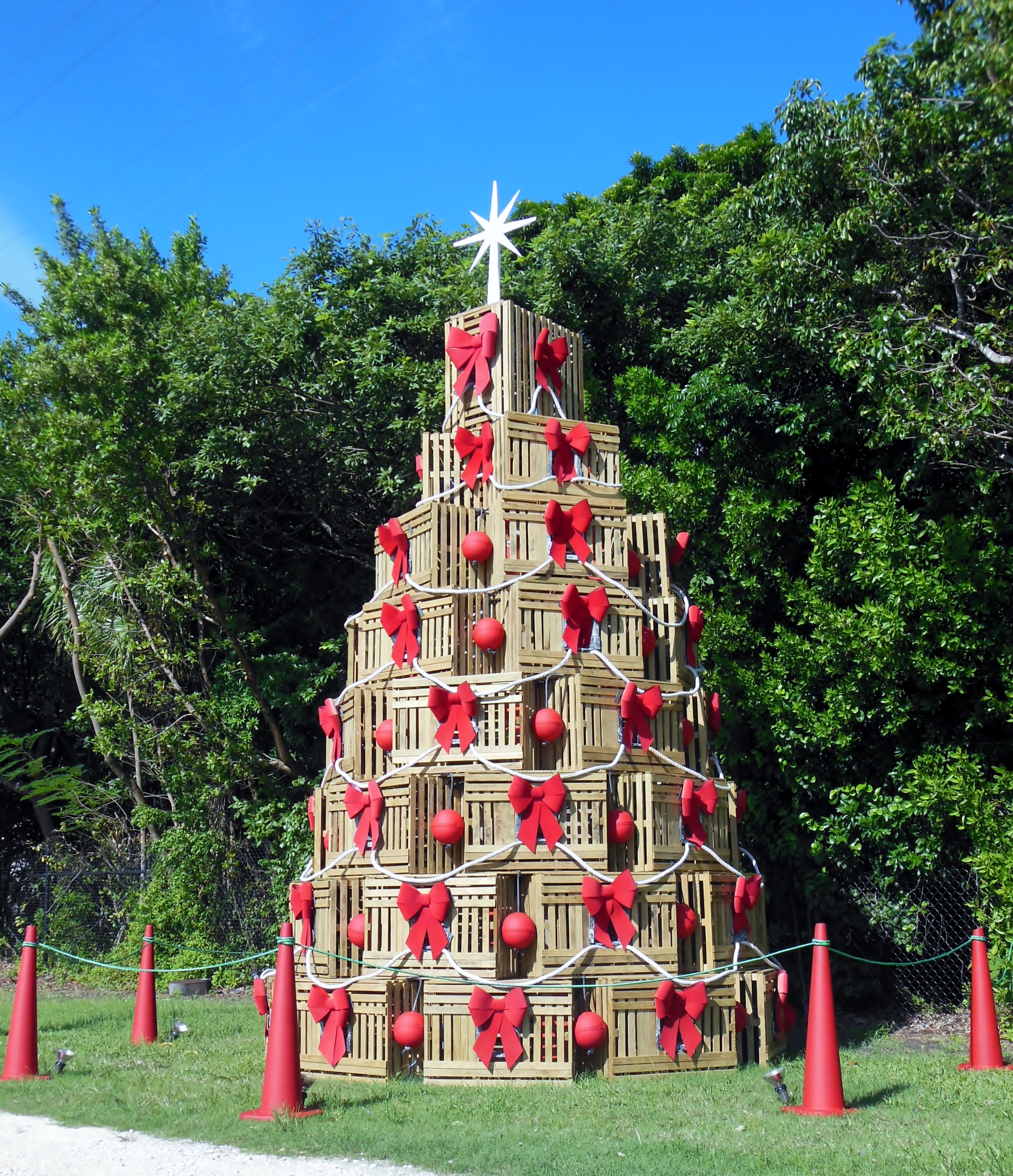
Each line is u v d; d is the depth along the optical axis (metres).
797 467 13.29
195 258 21.88
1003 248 10.50
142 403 16.62
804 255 11.87
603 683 8.90
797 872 12.98
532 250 17.50
